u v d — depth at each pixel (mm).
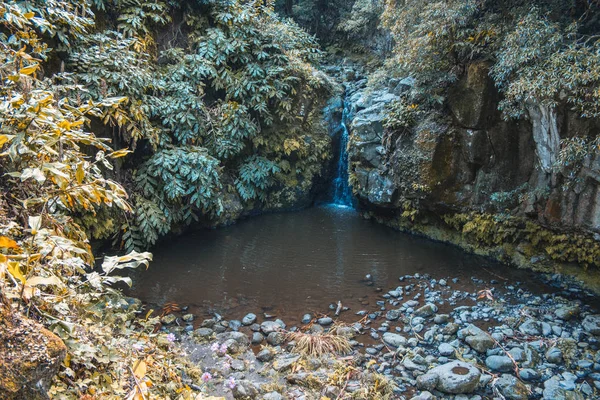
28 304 1670
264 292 5027
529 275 5473
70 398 1685
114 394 1891
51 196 2141
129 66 5547
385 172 7152
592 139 4465
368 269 5770
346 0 11867
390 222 7652
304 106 8398
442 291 5070
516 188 5652
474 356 3703
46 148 1914
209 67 6793
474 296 4922
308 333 4047
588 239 4887
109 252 5699
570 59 4152
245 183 7680
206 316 4395
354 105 8531
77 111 2420
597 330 4023
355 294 5012
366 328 4223
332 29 12117
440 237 6832
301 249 6520
